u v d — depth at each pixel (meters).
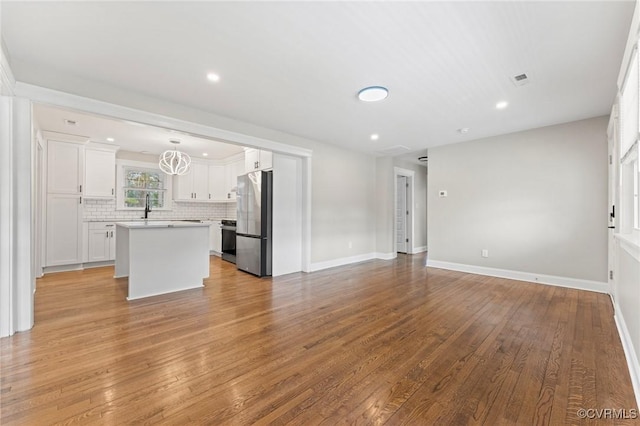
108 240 5.14
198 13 1.75
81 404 1.48
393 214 6.20
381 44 2.06
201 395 1.57
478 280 4.20
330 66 2.37
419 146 5.17
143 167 6.15
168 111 3.10
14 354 1.99
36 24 1.84
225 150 5.92
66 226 4.61
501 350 2.09
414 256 6.53
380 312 2.88
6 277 2.25
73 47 2.11
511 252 4.27
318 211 5.01
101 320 2.63
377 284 4.00
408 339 2.28
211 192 6.89
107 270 4.74
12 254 2.27
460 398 1.55
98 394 1.57
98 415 1.40
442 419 1.39
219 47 2.11
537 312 2.87
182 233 3.68
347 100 3.05
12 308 2.29
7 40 2.01
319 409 1.47
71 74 2.51
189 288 3.74
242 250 4.92
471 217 4.70
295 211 4.83
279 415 1.42
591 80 2.57
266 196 4.52
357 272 4.80
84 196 5.00
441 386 1.66
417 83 2.66
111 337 2.28
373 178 6.20
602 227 3.55
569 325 2.54
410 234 6.99
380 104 3.16
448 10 1.71
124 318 2.68
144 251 3.37
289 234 4.74
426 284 3.99
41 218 4.32
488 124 3.85
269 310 2.94
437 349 2.11
